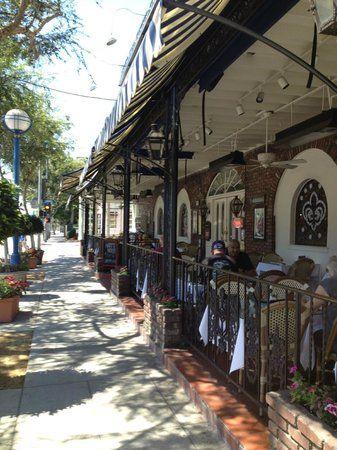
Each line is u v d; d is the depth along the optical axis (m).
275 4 3.38
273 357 3.29
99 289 11.22
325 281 3.94
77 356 5.56
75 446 3.36
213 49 4.25
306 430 2.37
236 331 3.90
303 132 6.55
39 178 27.81
